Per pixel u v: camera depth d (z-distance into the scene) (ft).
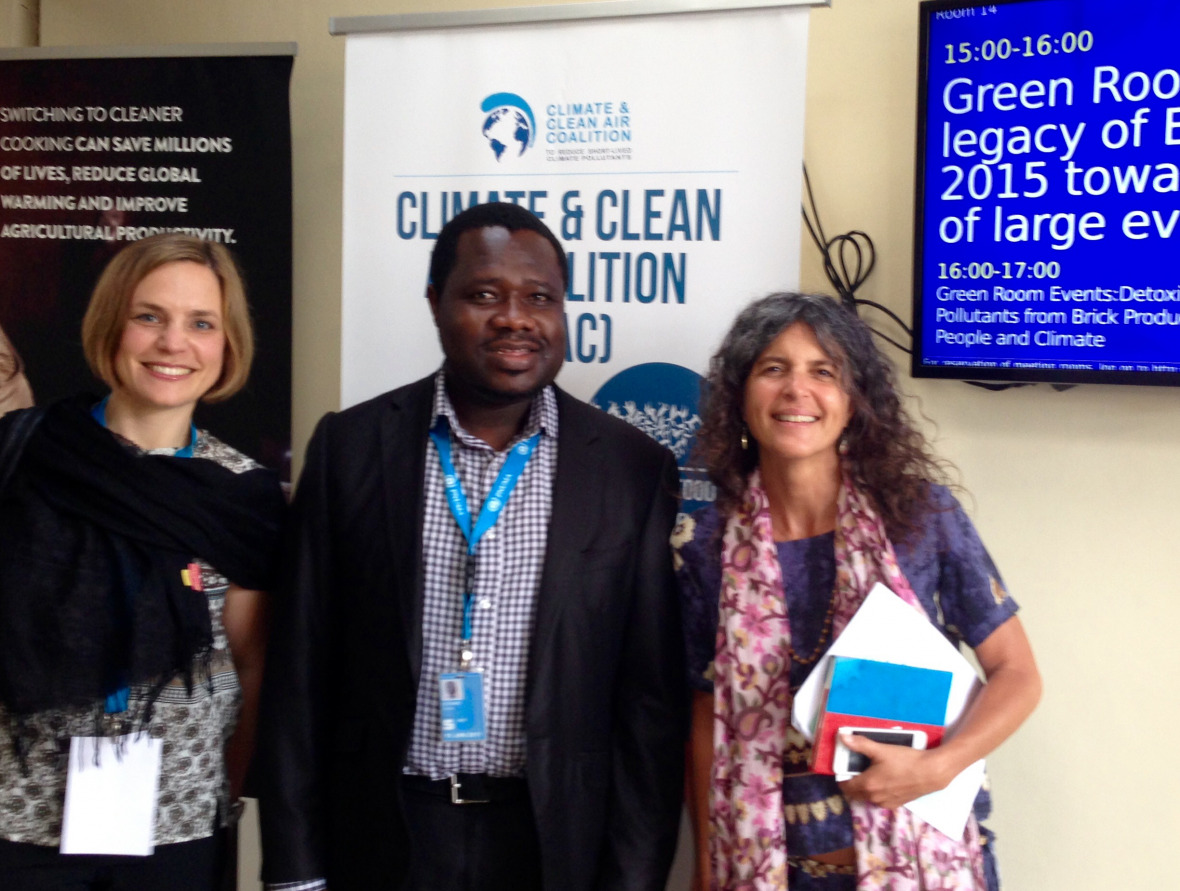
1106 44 6.58
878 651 4.92
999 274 7.00
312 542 5.65
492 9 7.38
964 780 5.16
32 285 8.63
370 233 7.73
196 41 9.50
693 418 7.23
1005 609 5.31
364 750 5.41
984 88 6.93
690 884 7.47
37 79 8.56
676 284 7.22
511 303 5.32
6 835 5.38
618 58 7.23
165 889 5.53
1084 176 6.72
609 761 5.57
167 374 5.73
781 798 5.26
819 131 7.89
